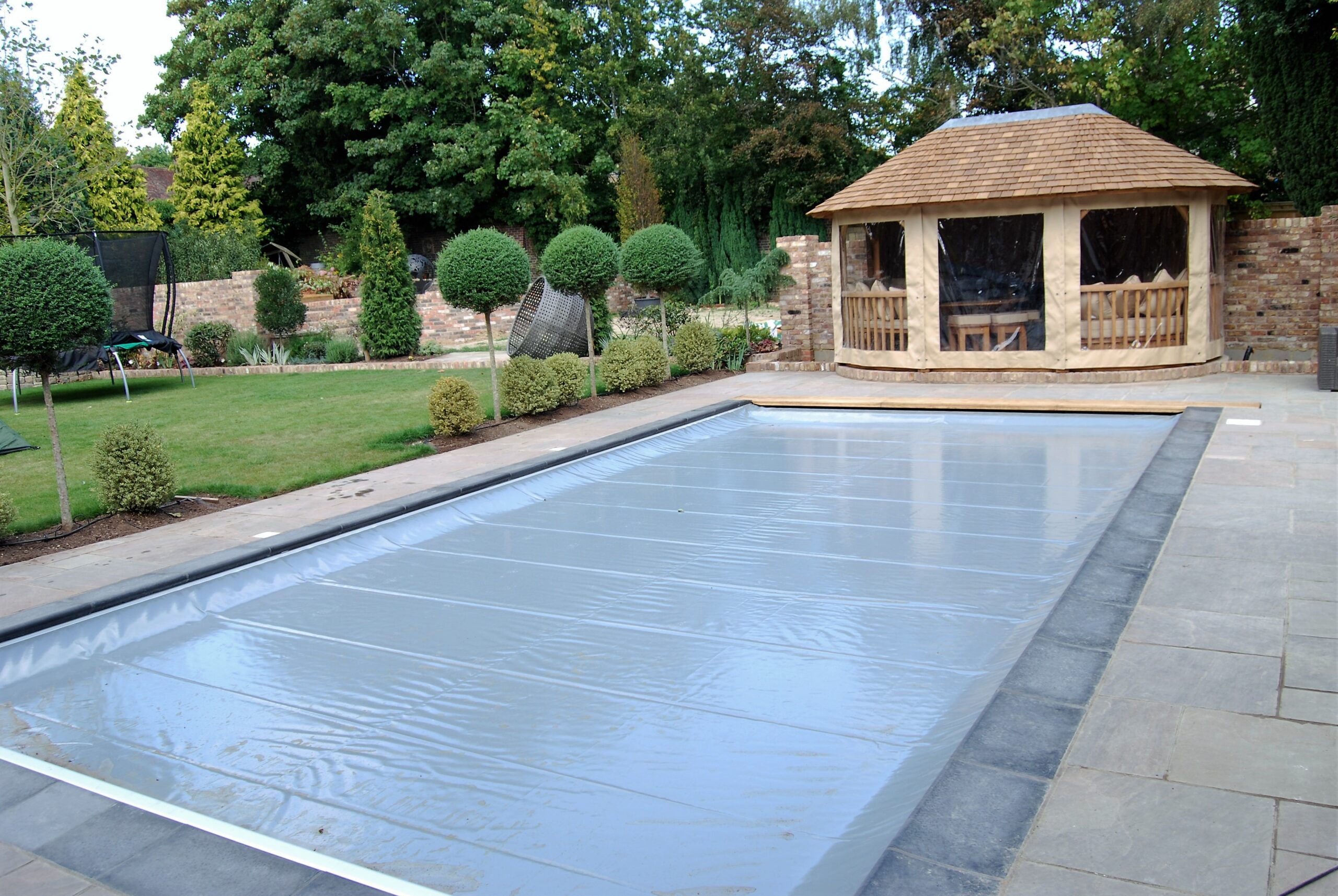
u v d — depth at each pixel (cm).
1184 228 1152
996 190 1163
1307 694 355
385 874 299
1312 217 1223
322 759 385
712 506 758
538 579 600
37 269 666
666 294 1535
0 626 504
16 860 309
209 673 482
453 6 2977
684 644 483
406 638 514
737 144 3139
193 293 2011
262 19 2933
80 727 427
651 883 294
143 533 703
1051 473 794
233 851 311
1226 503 614
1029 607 506
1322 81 1324
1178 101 2036
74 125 2231
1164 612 441
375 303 1792
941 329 1256
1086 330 1170
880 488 782
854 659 454
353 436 1038
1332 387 998
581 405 1192
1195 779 302
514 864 307
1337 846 265
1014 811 289
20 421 1234
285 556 645
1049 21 2270
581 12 3241
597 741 388
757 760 366
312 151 3191
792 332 1555
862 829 313
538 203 3023
